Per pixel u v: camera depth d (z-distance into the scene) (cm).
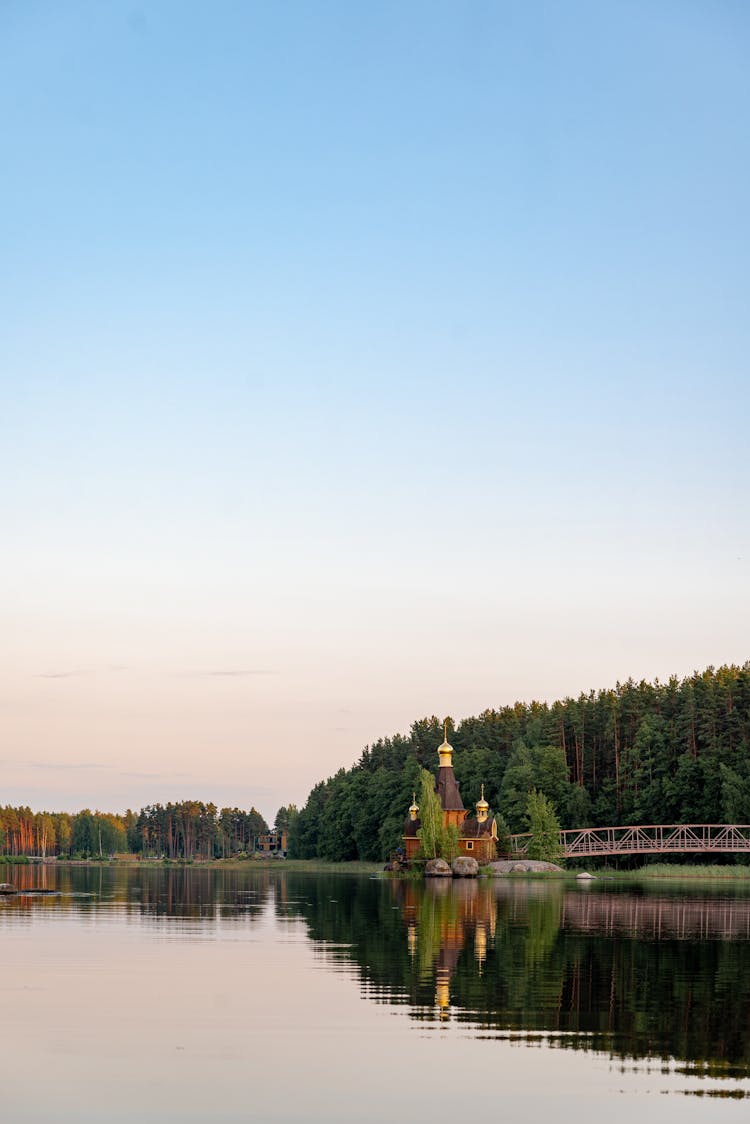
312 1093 2469
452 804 16225
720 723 16025
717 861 15288
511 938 5269
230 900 8600
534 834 15325
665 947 4872
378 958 4453
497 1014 3225
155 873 17938
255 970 4091
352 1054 2770
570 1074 2597
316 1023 3105
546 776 16862
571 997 3488
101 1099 2430
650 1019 3155
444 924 6100
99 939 5219
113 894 9606
